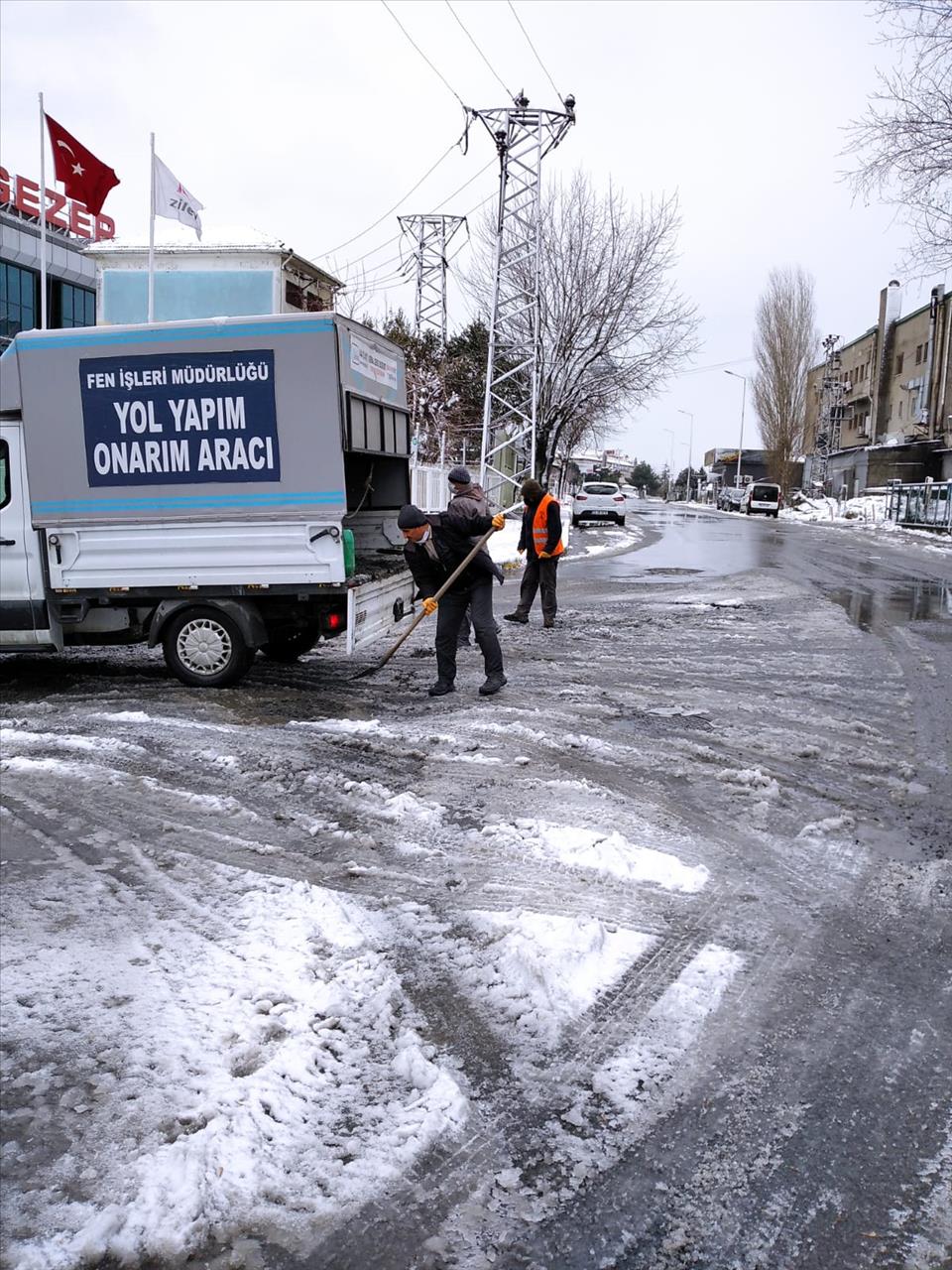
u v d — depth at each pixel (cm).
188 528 781
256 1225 247
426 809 523
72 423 780
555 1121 285
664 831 498
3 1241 241
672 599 1440
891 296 5394
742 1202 256
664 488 13625
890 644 1052
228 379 757
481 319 3416
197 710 738
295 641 937
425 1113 286
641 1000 346
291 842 486
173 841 489
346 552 779
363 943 385
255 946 382
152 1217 248
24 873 453
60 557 797
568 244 3002
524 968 361
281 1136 277
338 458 755
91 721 707
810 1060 315
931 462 4625
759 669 913
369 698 777
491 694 790
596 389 3266
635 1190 260
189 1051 314
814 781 582
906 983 361
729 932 396
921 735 683
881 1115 289
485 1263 237
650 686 834
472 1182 262
